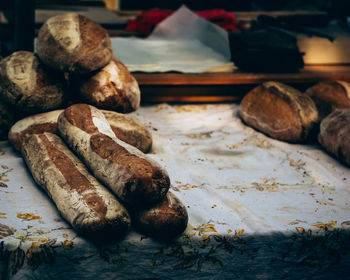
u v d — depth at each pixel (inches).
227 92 164.4
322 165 123.1
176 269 83.0
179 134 137.3
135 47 183.8
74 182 85.5
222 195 103.3
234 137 137.4
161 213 79.9
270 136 138.4
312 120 132.9
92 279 79.4
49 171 90.4
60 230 81.1
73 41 112.4
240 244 85.7
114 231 77.2
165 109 155.3
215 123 147.5
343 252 90.4
